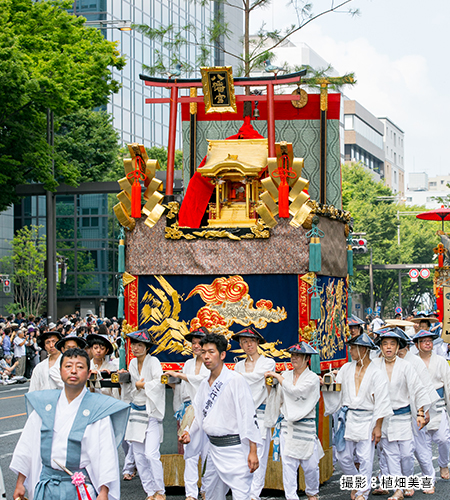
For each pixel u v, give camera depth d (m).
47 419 4.78
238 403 5.86
